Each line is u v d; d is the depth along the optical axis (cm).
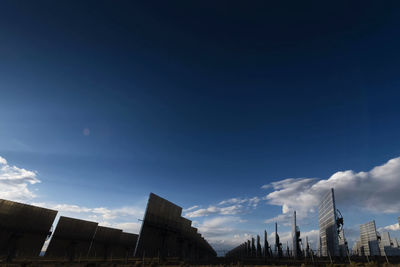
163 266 4481
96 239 7156
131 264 4806
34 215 5562
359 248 9138
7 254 4891
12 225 5106
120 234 8156
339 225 6569
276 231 8131
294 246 8106
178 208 7131
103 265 4484
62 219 6344
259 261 6153
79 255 6412
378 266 3756
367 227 7925
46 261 5256
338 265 3878
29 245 5344
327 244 7600
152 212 5903
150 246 5716
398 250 8719
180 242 7000
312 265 4466
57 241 6081
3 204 5072
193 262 5559
